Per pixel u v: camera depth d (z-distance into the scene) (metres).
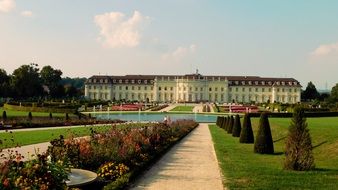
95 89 193.38
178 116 88.69
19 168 11.70
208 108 114.62
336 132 31.52
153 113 93.50
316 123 44.12
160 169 21.27
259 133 28.77
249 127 37.00
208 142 37.31
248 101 191.88
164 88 192.38
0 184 9.94
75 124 53.75
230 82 193.00
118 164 18.34
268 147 28.38
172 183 17.56
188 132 48.53
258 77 199.75
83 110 93.94
